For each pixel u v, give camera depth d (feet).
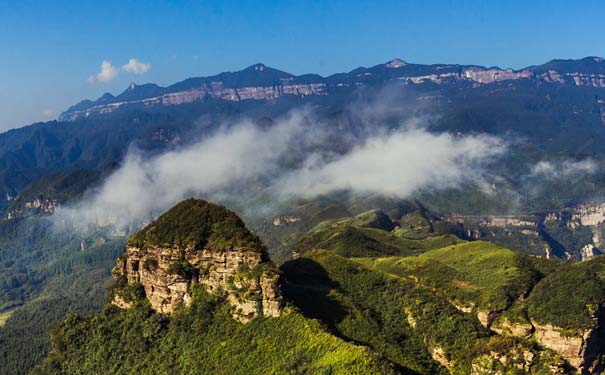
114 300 584.81
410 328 643.45
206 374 490.49
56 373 561.43
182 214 572.92
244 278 519.19
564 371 600.39
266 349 491.31
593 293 644.69
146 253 565.12
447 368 609.83
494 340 618.85
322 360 467.93
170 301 547.49
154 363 518.37
